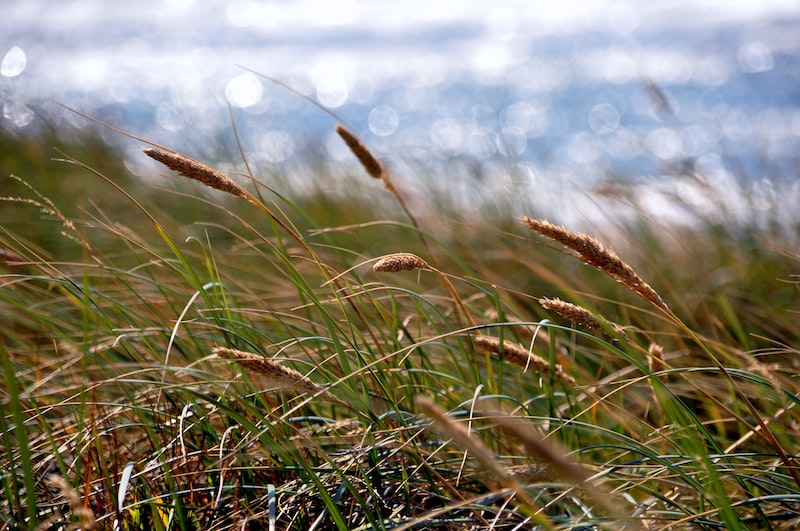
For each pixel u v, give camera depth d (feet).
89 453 7.09
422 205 17.43
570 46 102.68
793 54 84.84
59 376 9.59
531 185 21.76
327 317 7.79
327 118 78.84
